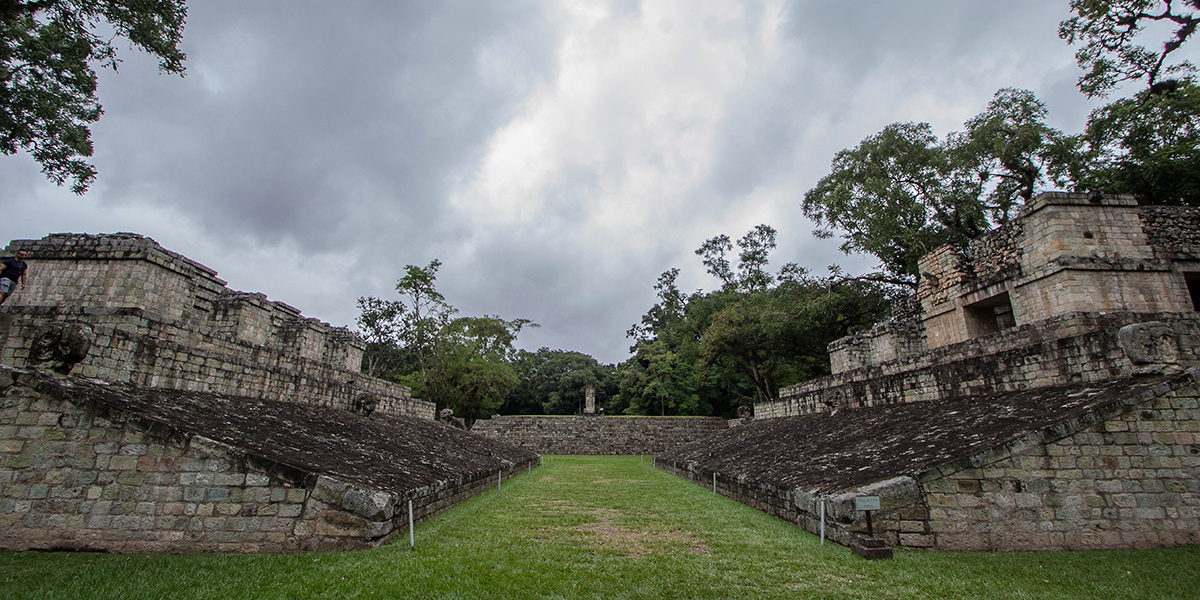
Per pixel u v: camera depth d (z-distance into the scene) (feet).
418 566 19.79
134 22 43.65
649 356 169.07
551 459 102.22
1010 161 83.25
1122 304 39.96
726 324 120.98
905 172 93.09
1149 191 62.85
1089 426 22.93
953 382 39.17
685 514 32.94
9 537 21.34
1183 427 23.03
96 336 26.53
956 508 22.12
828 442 39.73
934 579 18.17
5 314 25.82
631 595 17.26
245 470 21.99
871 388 49.65
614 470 73.82
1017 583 17.69
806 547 22.88
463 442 61.62
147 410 23.67
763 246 160.97
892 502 22.15
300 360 56.24
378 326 183.62
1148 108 60.90
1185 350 24.45
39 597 16.17
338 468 24.58
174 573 18.40
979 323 51.52
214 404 31.01
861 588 17.56
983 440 24.59
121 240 43.39
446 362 134.82
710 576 19.19
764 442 53.52
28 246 43.37
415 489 27.58
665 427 127.75
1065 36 65.21
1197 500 22.33
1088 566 19.22
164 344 30.81
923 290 58.44
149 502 21.61
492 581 18.53
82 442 22.15
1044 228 42.47
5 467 21.93
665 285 193.26
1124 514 22.00
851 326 109.09
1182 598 16.28
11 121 42.52
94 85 46.70
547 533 27.02
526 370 223.51
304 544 21.47
